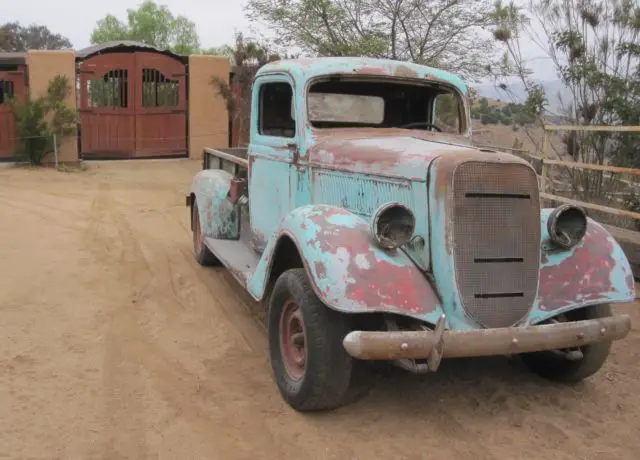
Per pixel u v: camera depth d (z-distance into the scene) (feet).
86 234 28.32
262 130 18.47
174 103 57.82
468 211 11.81
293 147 16.22
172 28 116.47
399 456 11.45
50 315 17.98
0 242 26.00
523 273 12.19
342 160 14.40
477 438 12.13
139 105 56.70
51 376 14.20
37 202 36.14
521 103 34.14
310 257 11.87
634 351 16.74
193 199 24.47
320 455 11.41
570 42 31.63
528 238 12.22
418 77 16.76
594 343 12.28
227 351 16.01
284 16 46.11
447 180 11.80
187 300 19.85
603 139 29.58
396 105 17.39
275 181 17.34
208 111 58.08
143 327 17.47
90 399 13.23
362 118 16.85
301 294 12.34
